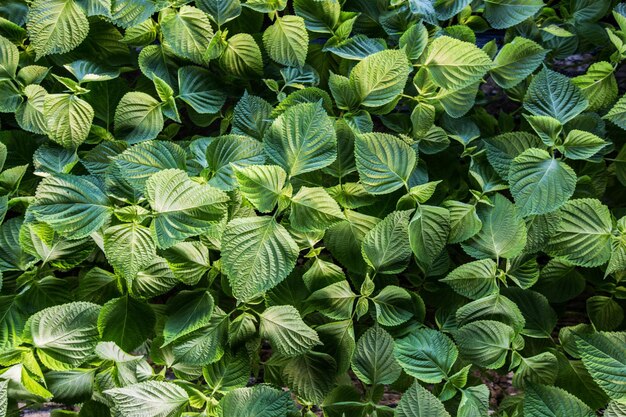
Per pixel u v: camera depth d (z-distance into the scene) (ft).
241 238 4.05
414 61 4.32
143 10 4.28
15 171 4.21
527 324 4.31
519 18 4.42
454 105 4.36
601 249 4.23
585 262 4.24
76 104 4.23
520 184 4.18
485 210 4.28
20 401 4.26
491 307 4.26
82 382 4.25
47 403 4.39
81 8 4.27
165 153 4.11
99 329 4.12
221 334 4.21
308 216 4.12
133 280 4.18
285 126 4.13
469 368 4.28
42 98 4.29
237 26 4.43
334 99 4.40
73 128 4.26
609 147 4.37
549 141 4.24
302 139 4.12
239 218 4.06
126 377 4.25
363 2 4.47
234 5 4.32
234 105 4.48
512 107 4.56
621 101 4.28
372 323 4.37
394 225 4.18
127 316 4.17
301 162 4.12
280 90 4.46
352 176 4.29
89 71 4.34
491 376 4.42
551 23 4.55
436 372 4.17
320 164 4.11
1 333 4.09
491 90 4.56
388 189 4.17
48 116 4.22
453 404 4.26
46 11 4.25
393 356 4.23
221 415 4.14
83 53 4.40
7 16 4.35
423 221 4.21
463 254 4.43
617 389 4.11
